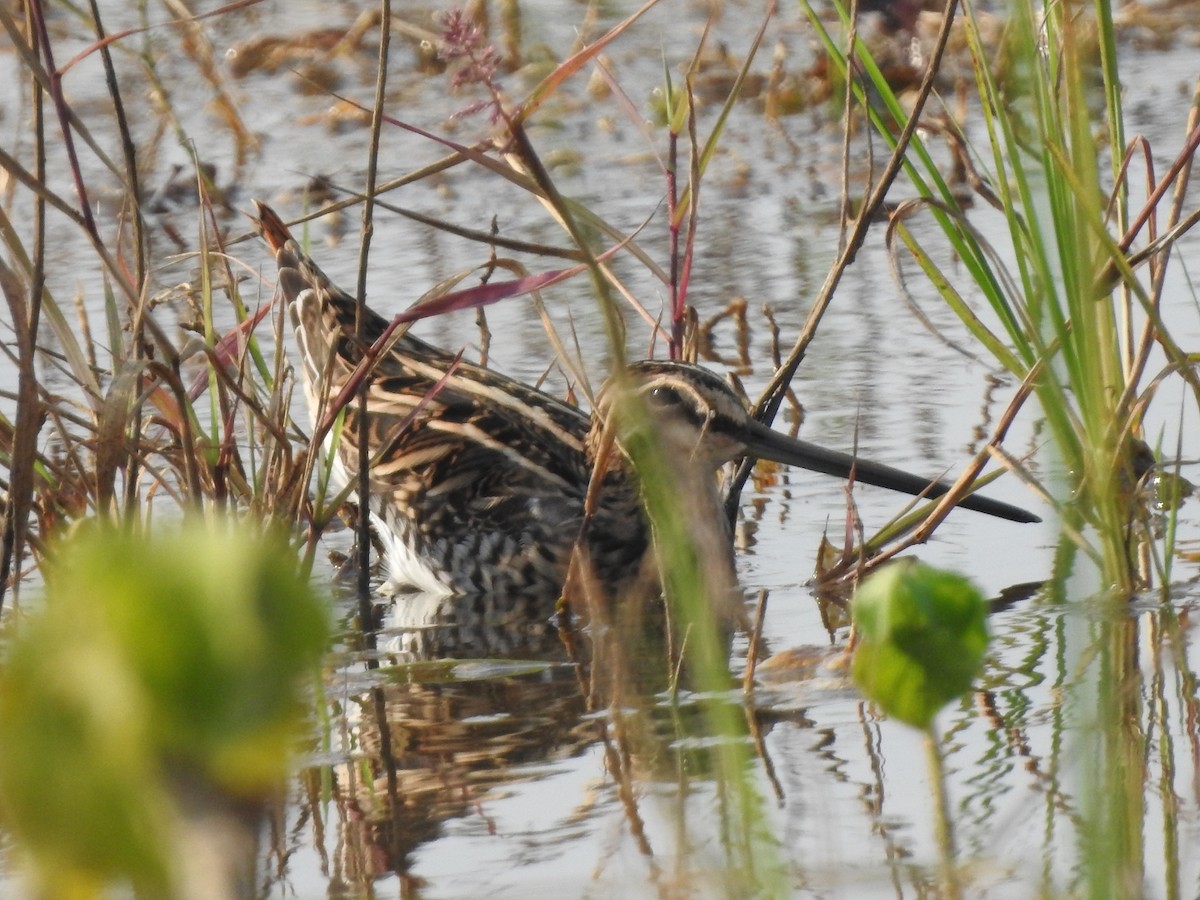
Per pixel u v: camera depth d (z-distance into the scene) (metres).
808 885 4.98
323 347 10.16
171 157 17.23
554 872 5.25
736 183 16.73
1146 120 16.94
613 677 7.57
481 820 5.82
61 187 16.31
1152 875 4.93
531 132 18.50
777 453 9.66
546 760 6.46
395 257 14.62
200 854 1.24
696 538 8.34
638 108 19.23
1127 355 9.03
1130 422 8.35
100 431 7.79
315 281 10.68
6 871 5.18
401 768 6.41
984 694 6.85
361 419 9.10
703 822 5.62
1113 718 6.39
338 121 18.73
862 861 5.14
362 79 20.14
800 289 13.73
